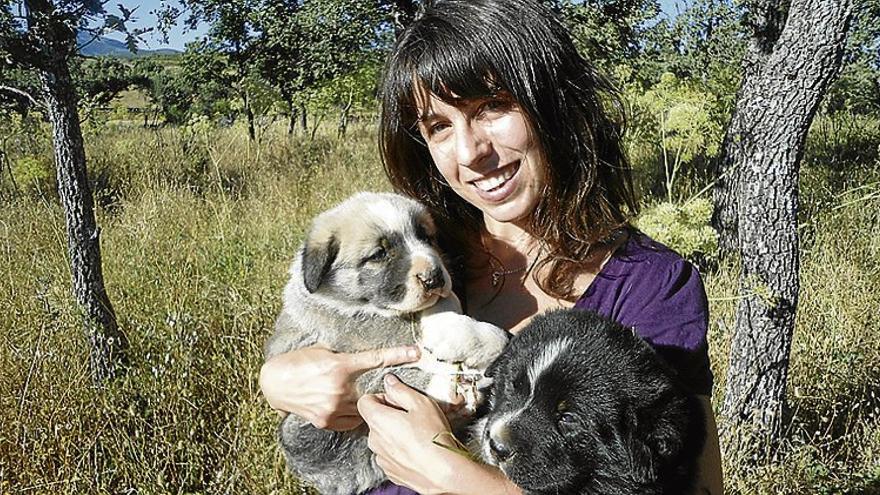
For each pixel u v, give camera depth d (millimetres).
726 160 2816
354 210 1067
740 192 1702
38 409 1695
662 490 840
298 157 4887
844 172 3840
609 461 850
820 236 2848
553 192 934
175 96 6930
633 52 3992
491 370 945
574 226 930
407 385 921
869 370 2012
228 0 4707
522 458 871
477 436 938
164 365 1785
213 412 1746
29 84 2596
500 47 900
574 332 893
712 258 2451
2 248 2605
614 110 1025
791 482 1605
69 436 1647
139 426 1653
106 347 1836
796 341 2059
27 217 3123
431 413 856
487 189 947
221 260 2271
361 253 1021
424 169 1083
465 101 917
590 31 3510
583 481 863
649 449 824
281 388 964
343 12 4090
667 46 4113
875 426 1816
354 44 4285
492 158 934
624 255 944
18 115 4445
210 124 5059
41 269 2395
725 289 2182
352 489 1001
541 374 885
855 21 4543
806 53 1583
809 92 1594
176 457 1630
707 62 3967
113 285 2234
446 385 940
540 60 912
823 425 1854
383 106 1056
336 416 942
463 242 1054
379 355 941
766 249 1672
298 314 1070
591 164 935
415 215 1058
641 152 3510
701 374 907
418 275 988
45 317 1892
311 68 4723
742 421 1691
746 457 1649
